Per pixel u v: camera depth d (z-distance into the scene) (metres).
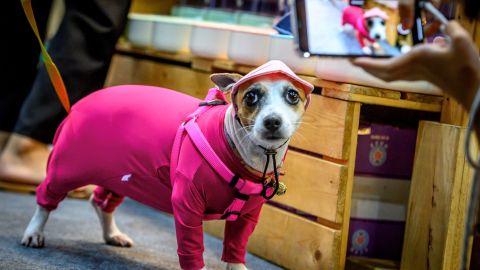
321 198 1.85
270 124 1.42
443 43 1.39
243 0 2.70
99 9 2.30
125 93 1.74
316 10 1.34
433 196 1.79
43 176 2.49
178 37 2.39
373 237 1.99
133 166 1.66
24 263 1.73
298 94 1.49
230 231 1.64
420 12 1.31
